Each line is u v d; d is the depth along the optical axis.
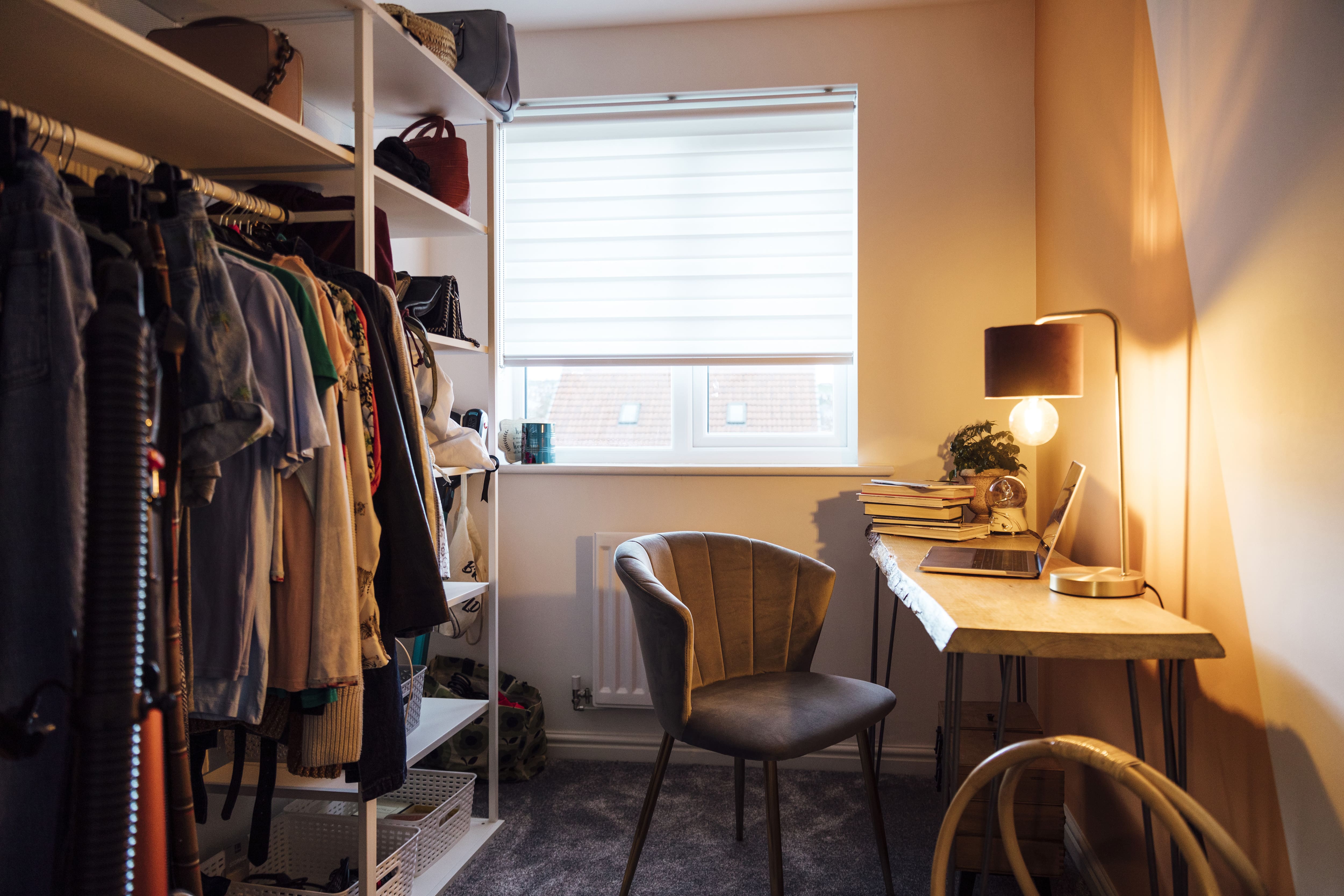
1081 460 2.13
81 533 0.82
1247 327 1.25
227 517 1.25
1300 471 1.10
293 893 1.66
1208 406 1.39
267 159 1.57
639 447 3.00
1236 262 1.28
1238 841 1.27
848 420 2.91
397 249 2.80
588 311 2.91
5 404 0.82
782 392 2.95
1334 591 1.02
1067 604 1.37
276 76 1.45
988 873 1.35
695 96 2.78
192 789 1.25
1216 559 1.36
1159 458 1.60
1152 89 1.63
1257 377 1.22
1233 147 1.29
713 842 2.16
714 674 1.97
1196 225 1.43
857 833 2.20
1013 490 2.21
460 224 2.13
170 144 1.49
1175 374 1.52
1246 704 1.25
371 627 1.41
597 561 2.71
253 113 1.33
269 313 1.21
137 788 0.79
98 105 1.29
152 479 0.80
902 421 2.67
